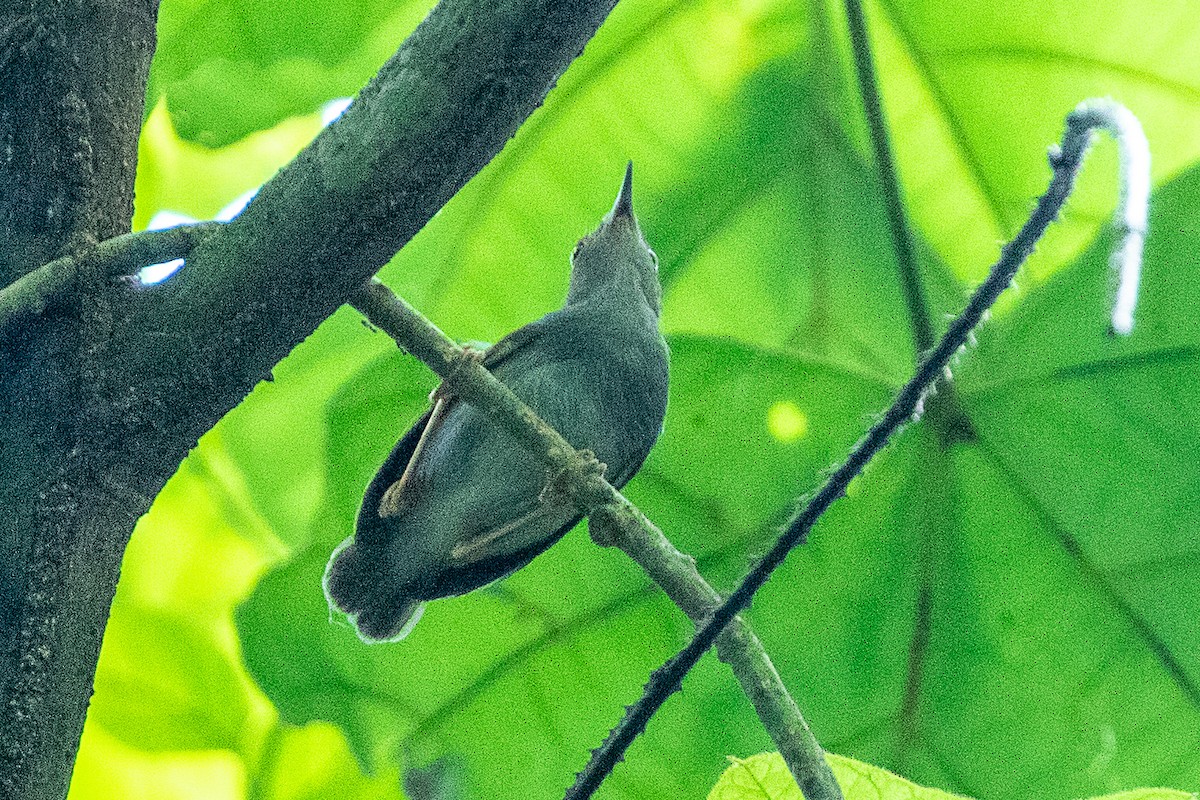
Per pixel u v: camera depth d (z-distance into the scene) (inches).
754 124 158.4
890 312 158.1
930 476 157.5
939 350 152.9
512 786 157.6
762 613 157.6
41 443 152.9
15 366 152.9
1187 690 157.4
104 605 153.1
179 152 159.3
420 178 152.9
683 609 153.6
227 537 159.3
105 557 153.1
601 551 157.9
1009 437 157.5
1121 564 157.5
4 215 153.1
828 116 158.2
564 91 158.4
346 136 153.0
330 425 157.9
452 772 157.6
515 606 157.9
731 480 157.8
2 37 153.2
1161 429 157.4
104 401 153.0
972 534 157.6
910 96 158.1
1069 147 150.6
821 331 158.2
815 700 157.6
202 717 158.9
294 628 157.6
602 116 158.6
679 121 158.4
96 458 153.0
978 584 157.6
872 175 158.1
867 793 153.9
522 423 153.9
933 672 157.6
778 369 157.8
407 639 157.8
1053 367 157.5
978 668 157.6
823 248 158.2
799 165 158.2
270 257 153.0
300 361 158.9
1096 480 157.5
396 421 157.9
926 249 158.1
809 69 158.2
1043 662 157.5
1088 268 157.6
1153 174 157.9
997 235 158.1
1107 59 157.9
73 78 153.3
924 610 157.6
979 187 158.1
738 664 153.2
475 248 158.9
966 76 158.1
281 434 158.9
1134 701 157.5
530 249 158.9
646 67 158.4
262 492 158.7
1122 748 157.5
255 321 153.1
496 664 157.8
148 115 157.8
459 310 158.9
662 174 158.6
